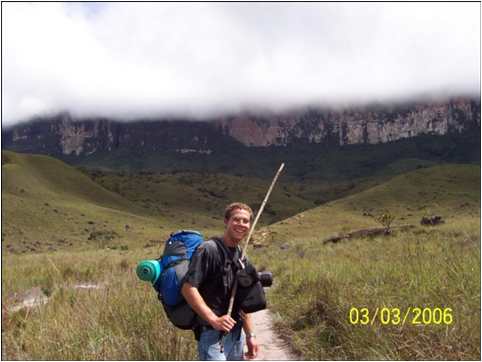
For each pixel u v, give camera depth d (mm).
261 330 10391
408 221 115250
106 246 133250
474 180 150125
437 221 52062
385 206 137625
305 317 9938
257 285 4680
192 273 4457
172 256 4703
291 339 8984
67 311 9000
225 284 4555
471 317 6840
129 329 7914
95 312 8773
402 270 11188
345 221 116938
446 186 148000
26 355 7164
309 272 16812
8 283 15633
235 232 4645
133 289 10406
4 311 9484
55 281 16109
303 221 107812
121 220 179750
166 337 7383
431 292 8133
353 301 8938
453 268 9156
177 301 4605
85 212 176375
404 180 152500
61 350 7160
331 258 25016
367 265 14594
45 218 157125
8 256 40969
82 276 19531
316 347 8039
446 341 6430
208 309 4418
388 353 6625
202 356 4625
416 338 6738
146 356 6992
